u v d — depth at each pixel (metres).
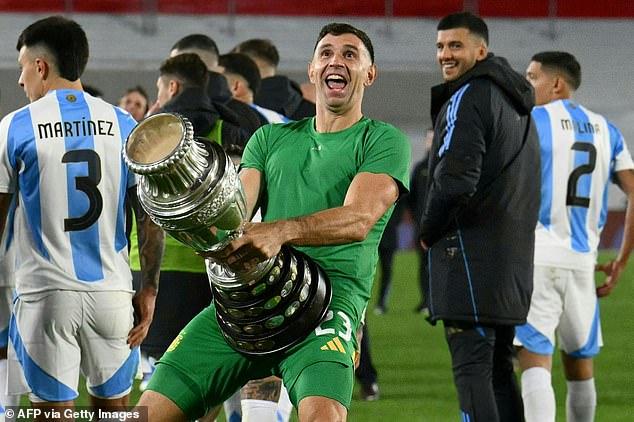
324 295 5.25
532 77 9.07
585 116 8.66
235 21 43.28
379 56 42.69
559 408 10.83
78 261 6.52
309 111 10.86
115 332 6.67
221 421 9.86
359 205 5.16
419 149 38.34
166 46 41.88
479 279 7.35
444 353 14.39
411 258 30.14
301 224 4.88
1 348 8.05
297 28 43.25
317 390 5.06
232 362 5.39
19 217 6.55
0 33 40.94
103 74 37.09
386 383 12.16
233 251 4.60
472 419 7.28
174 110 7.98
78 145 6.50
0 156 6.42
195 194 4.21
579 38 44.12
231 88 10.07
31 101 6.76
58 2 42.25
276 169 5.68
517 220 7.45
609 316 18.70
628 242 8.94
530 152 7.55
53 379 6.50
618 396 11.55
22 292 6.52
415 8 43.94
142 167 4.12
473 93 7.28
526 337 8.31
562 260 8.39
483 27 7.92
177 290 7.78
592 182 8.56
